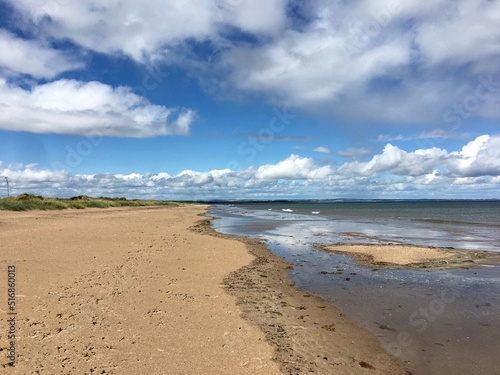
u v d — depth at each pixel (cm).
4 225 2261
